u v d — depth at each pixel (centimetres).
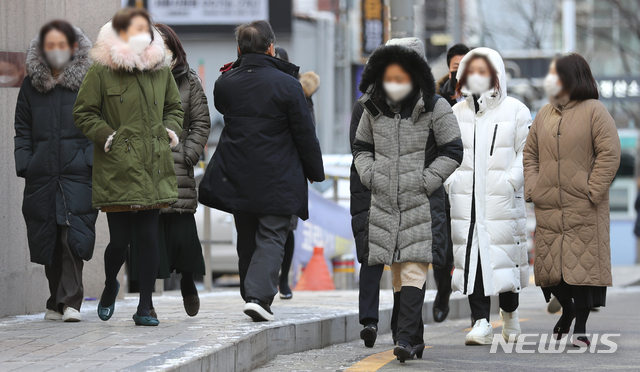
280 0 7662
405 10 3219
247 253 1983
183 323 1862
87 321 1923
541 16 8656
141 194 1738
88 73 1772
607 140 1948
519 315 2886
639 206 5275
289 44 7844
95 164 1769
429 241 1708
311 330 1966
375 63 1703
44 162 1897
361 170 1758
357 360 1809
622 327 2448
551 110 2022
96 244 2578
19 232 2155
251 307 1855
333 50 8175
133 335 1667
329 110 8125
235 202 1883
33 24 2256
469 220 2022
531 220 6294
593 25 9688
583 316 2016
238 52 1992
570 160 1977
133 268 1897
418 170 1717
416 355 1834
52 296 1972
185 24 7662
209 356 1456
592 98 1992
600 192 1945
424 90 1700
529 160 2045
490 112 2036
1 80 2128
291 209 1886
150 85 1777
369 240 1744
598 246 1970
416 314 1722
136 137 1750
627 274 5194
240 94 1900
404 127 1728
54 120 1908
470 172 2028
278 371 1684
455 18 6956
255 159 1875
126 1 7638
